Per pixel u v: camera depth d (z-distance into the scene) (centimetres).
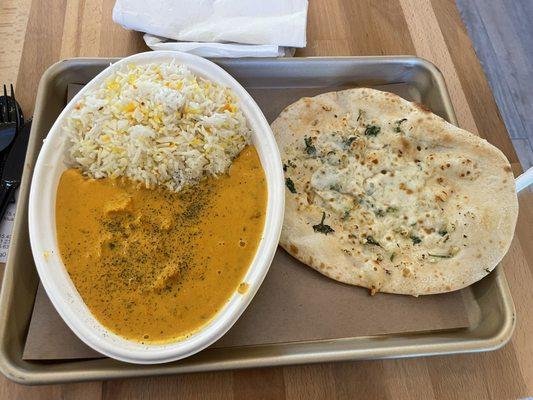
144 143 27
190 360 23
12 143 30
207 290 24
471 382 25
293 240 27
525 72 57
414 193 28
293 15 34
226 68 33
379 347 24
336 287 27
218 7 33
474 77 36
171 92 27
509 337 25
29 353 24
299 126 31
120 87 28
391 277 27
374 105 31
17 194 29
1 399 23
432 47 37
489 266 27
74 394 24
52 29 35
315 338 25
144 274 25
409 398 25
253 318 25
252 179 28
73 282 24
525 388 25
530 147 52
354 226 28
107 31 35
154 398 24
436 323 26
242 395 24
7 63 33
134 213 26
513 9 60
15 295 25
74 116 27
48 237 25
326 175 29
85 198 27
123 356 22
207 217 26
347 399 25
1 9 35
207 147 27
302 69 33
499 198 28
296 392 25
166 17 33
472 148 29
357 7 38
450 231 27
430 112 30
